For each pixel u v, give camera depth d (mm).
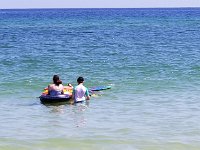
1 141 13461
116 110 18156
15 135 14195
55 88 20438
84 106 19219
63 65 33812
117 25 114812
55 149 12719
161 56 40031
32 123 15961
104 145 13039
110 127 15180
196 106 18703
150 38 67125
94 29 95938
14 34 79062
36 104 19875
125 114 17312
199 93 21859
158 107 18609
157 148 12656
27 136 14078
